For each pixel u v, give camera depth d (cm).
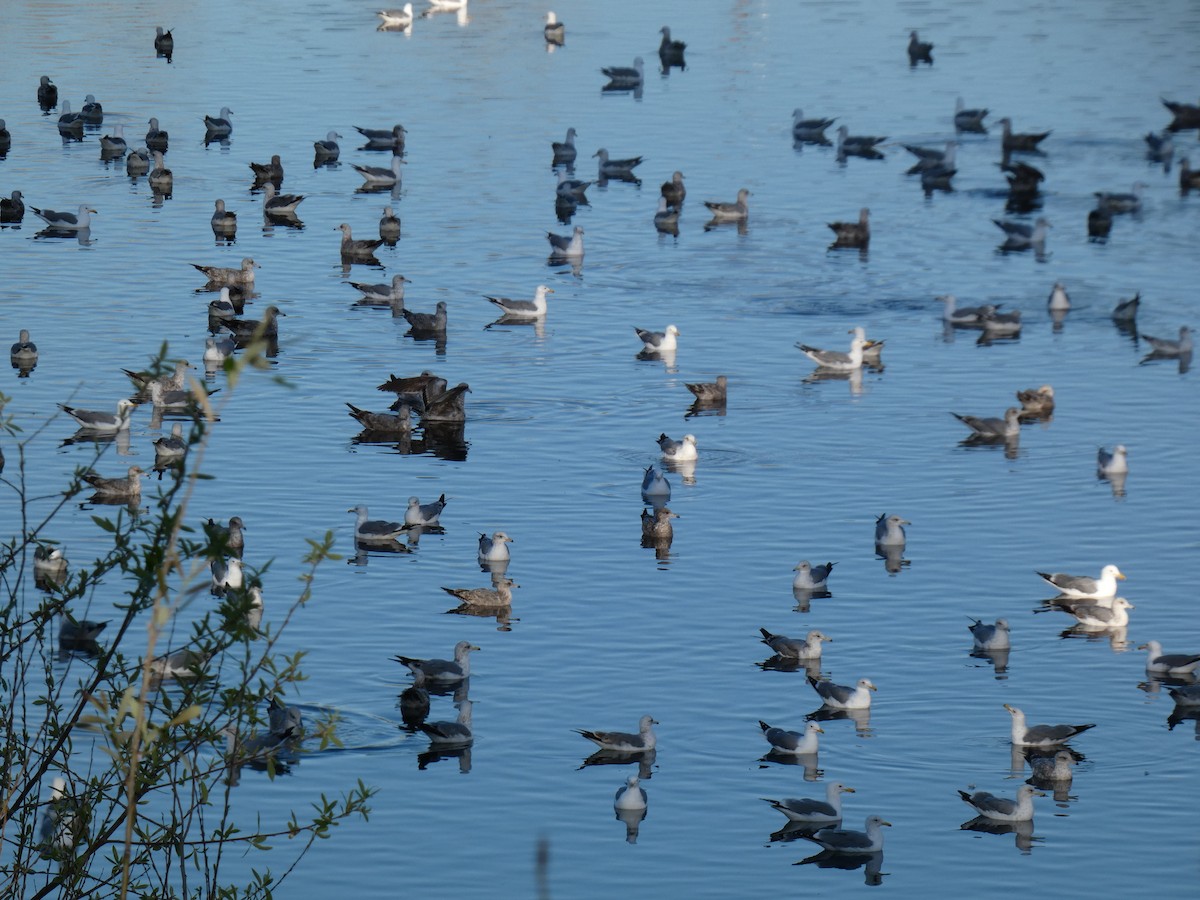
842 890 3666
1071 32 15662
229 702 2212
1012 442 6462
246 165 11019
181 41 14938
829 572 5181
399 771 4106
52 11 16338
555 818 3925
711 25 16200
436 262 8975
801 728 4341
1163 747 4291
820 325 7962
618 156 11400
